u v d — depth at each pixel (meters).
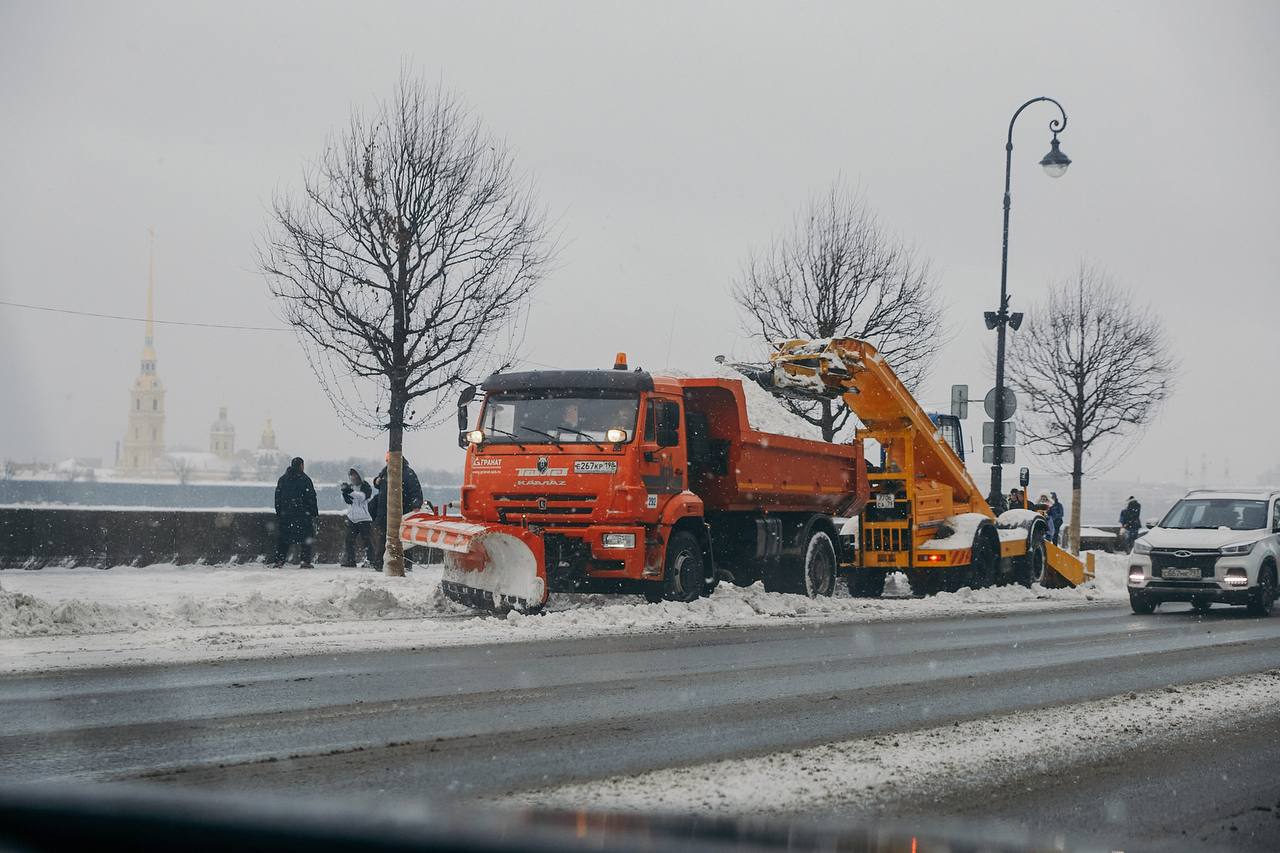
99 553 26.75
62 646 14.89
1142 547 24.80
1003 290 33.50
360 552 31.08
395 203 26.58
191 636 16.11
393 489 26.30
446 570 21.09
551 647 15.73
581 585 20.73
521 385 21.11
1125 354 46.56
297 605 19.69
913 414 27.55
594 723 10.02
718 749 8.95
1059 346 47.00
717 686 12.38
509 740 9.19
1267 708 11.53
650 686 12.28
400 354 26.09
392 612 20.62
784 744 9.20
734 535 23.30
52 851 3.84
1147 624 21.61
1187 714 11.08
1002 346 33.41
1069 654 16.12
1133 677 13.70
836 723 10.23
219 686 11.73
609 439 20.36
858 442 26.88
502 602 19.88
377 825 3.62
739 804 7.10
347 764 8.16
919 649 16.48
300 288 26.59
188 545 28.14
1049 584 31.69
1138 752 9.27
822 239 39.78
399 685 11.98
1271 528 25.28
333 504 114.75
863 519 27.31
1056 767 8.62
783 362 26.11
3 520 25.59
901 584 32.09
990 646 17.05
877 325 39.44
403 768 8.06
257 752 8.53
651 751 8.83
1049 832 6.72
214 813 3.78
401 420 26.30
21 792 4.24
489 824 3.66
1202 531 24.94
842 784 7.79
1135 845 6.50
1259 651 16.80
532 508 20.70
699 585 21.78
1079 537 45.97
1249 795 7.93
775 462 23.64
